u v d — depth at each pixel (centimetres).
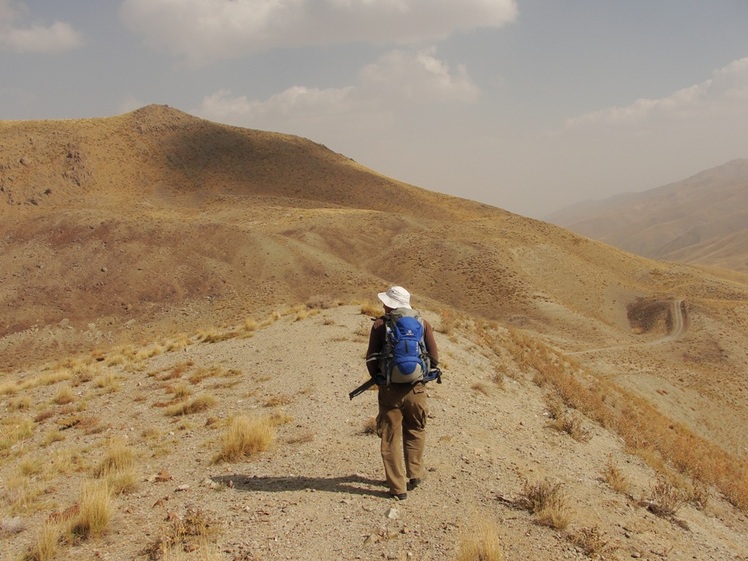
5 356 5547
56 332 6088
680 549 631
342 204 14800
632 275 10669
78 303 6675
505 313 7250
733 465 1758
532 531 548
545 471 802
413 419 618
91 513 540
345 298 6762
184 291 7100
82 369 1762
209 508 586
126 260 7612
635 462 1085
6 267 7438
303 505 580
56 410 1250
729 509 1035
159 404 1174
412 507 579
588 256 10894
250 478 678
